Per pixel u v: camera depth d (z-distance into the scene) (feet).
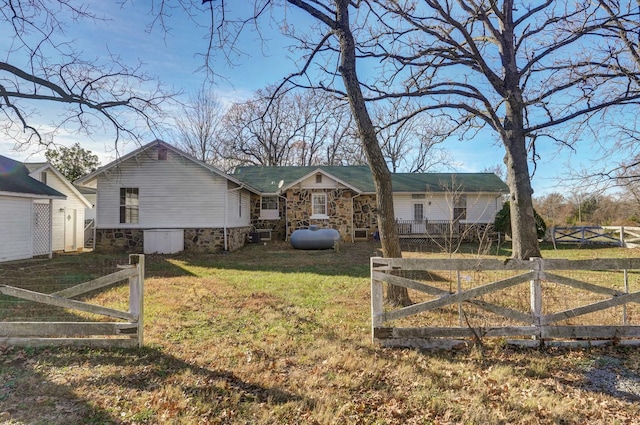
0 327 14.34
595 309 14.71
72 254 50.26
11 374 12.12
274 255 48.98
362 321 18.13
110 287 26.40
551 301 20.25
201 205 52.70
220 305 21.42
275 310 20.26
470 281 23.67
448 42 32.50
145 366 12.80
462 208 71.56
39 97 19.98
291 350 14.34
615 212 82.48
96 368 12.61
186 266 38.70
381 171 20.65
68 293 14.25
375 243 65.26
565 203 91.81
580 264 14.62
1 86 19.15
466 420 9.53
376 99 27.37
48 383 11.48
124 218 52.13
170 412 9.80
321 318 18.67
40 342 14.37
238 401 10.44
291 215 68.44
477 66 33.63
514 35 37.93
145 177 52.19
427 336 14.62
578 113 29.81
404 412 9.91
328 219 68.64
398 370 12.47
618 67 29.27
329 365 12.90
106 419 9.50
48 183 52.95
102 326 14.44
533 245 35.78
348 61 20.89
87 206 63.52
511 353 14.02
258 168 81.71
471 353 13.87
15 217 42.55
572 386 11.41
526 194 36.11
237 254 50.21
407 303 20.43
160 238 50.62
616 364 13.00
